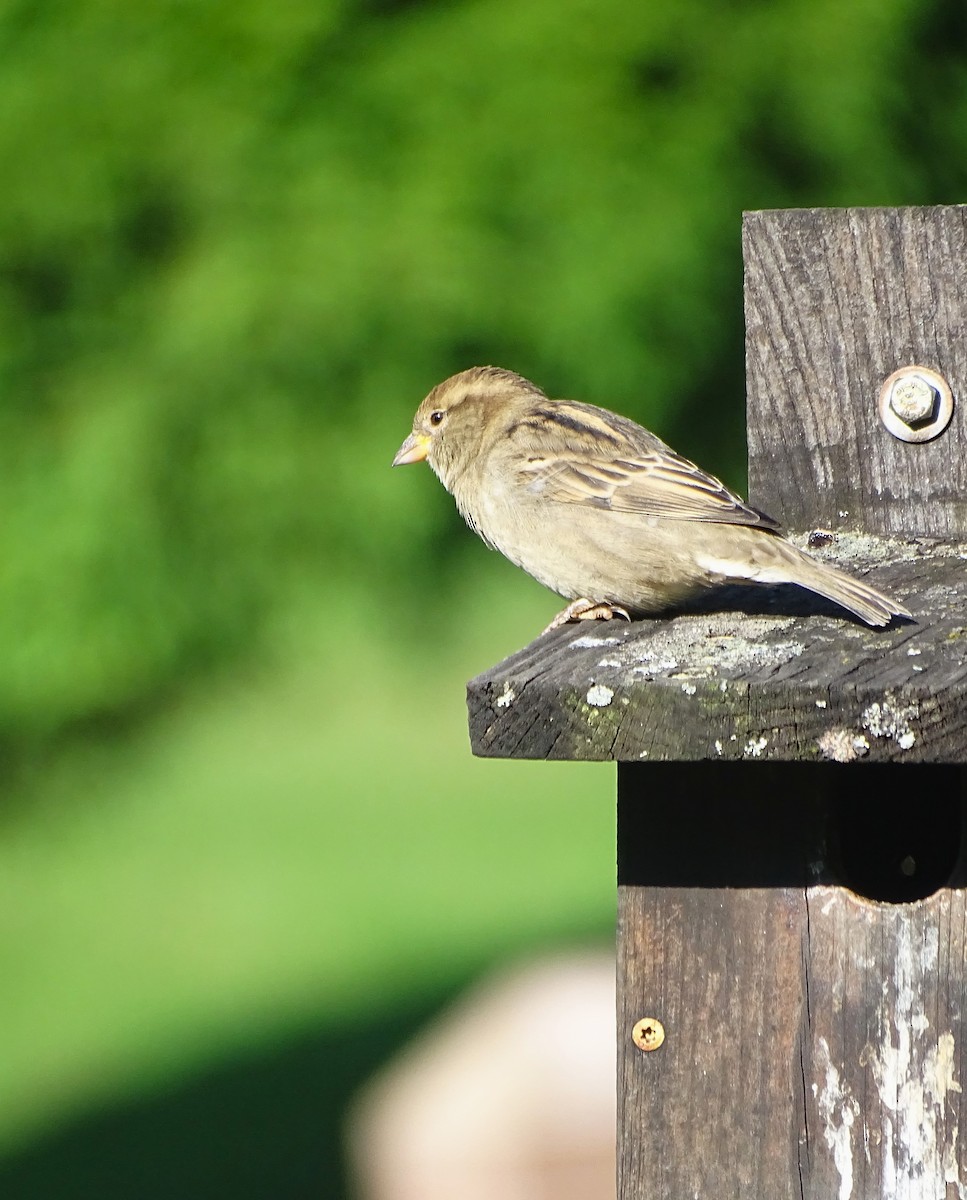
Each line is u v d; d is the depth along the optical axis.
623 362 11.65
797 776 7.17
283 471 11.58
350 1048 19.20
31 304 12.20
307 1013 20.47
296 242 11.70
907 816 8.42
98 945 22.98
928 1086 7.13
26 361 12.08
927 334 9.04
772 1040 7.23
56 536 11.70
